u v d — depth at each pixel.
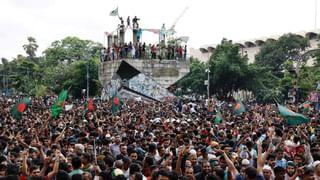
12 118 35.69
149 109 50.50
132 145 19.75
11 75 169.25
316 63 106.38
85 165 15.45
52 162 14.91
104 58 82.94
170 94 71.31
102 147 20.31
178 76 79.31
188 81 109.38
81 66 107.44
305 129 27.61
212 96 103.44
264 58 128.88
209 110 47.78
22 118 35.28
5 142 19.80
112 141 21.36
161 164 16.19
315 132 26.30
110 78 80.56
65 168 14.48
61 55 156.88
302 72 92.19
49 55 159.12
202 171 15.11
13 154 17.41
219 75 98.50
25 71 152.88
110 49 82.25
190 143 20.62
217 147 18.98
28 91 142.38
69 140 21.41
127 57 78.00
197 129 26.44
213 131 26.42
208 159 16.77
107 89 72.56
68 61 157.00
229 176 14.67
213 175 13.34
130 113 42.56
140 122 32.75
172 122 31.41
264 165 15.59
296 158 17.33
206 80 98.06
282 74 124.06
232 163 14.84
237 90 100.94
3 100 82.50
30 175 14.08
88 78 98.06
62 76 123.56
